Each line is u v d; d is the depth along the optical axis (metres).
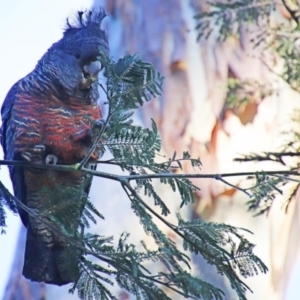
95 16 10.57
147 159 8.36
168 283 8.24
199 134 14.84
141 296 8.27
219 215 14.33
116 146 8.34
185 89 15.06
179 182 8.54
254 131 14.70
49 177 10.44
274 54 13.66
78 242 8.20
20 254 15.34
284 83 14.27
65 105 10.38
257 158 10.59
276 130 14.59
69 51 10.41
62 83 10.34
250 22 12.63
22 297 14.92
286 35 12.43
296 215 15.09
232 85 13.53
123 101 8.12
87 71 10.30
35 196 10.62
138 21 15.77
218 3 12.62
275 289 14.81
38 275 9.95
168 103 15.02
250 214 14.46
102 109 12.27
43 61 10.63
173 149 14.80
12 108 10.45
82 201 8.33
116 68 8.03
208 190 14.41
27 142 10.34
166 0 15.72
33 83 10.48
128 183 8.36
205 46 15.16
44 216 8.30
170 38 15.52
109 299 8.56
